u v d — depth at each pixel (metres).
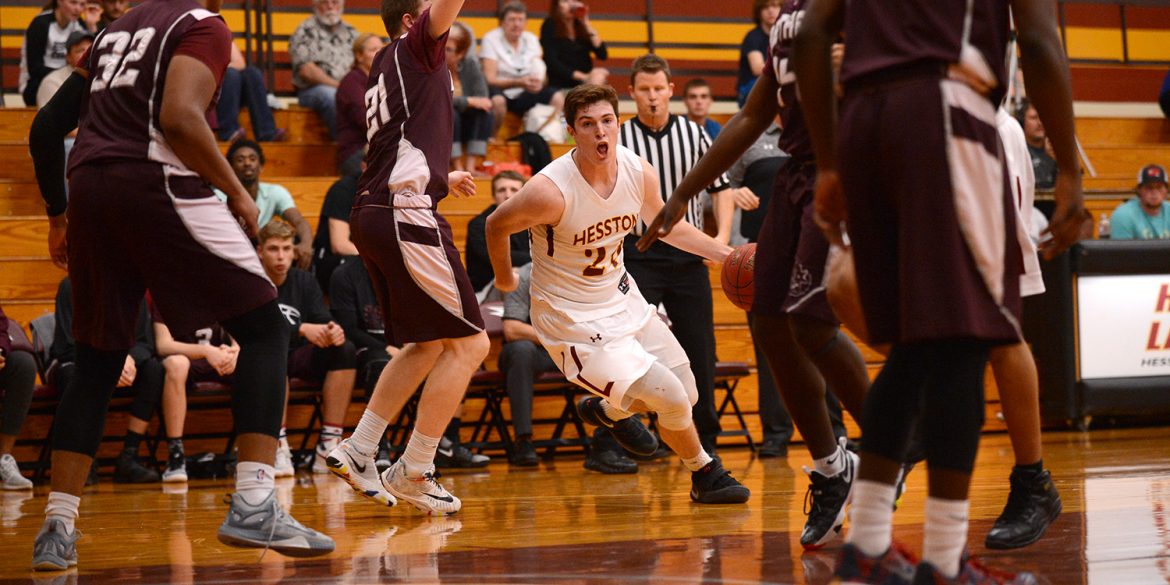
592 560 4.77
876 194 3.35
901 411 3.38
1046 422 12.43
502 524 6.30
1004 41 3.42
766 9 15.76
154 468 10.92
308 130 15.30
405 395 6.94
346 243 12.04
